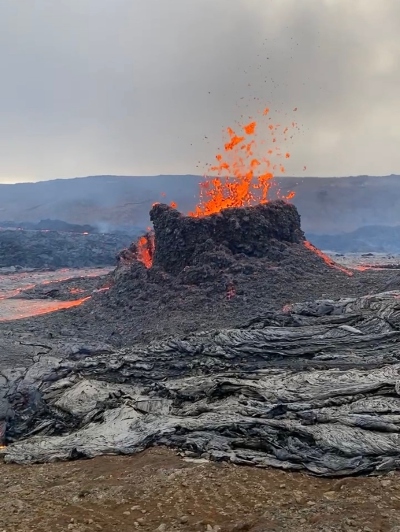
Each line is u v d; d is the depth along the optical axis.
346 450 10.45
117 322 26.83
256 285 26.78
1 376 17.70
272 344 16.23
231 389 13.80
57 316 28.88
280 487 9.55
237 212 31.17
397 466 9.90
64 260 65.19
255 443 11.39
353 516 8.00
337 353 15.28
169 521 8.40
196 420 12.51
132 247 36.97
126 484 9.91
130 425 13.18
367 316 17.00
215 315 24.56
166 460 11.10
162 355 17.12
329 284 26.72
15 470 11.78
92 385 15.98
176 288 28.17
